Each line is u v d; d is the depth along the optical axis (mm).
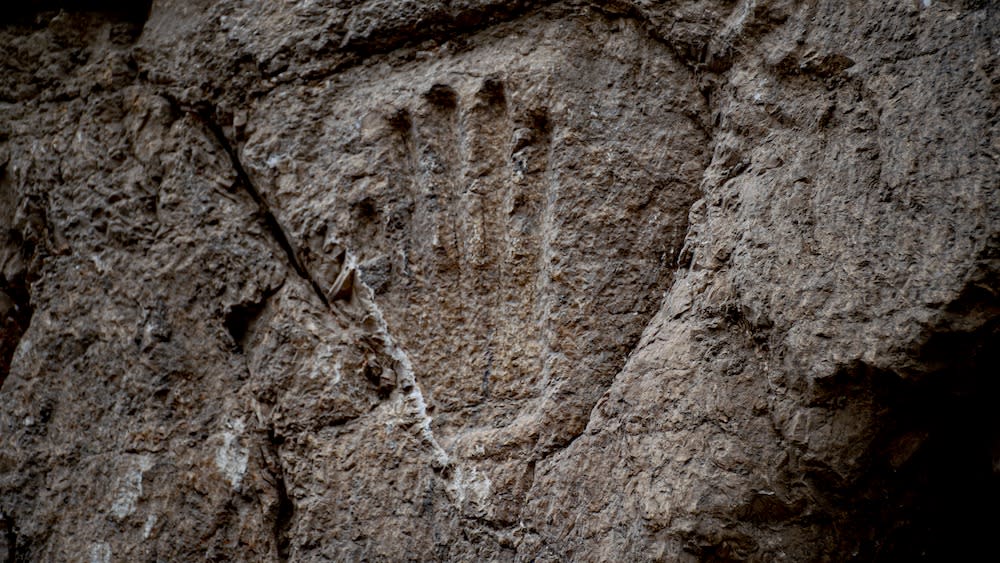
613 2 973
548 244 958
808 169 883
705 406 881
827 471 855
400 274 986
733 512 864
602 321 943
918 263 833
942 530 874
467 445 952
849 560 865
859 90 880
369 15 1015
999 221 815
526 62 978
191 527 1005
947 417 850
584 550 905
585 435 923
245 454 1001
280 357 1000
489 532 937
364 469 971
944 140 839
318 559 967
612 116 963
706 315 897
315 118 1021
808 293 858
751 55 928
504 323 967
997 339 821
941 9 862
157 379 1030
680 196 951
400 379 980
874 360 835
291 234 1015
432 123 994
